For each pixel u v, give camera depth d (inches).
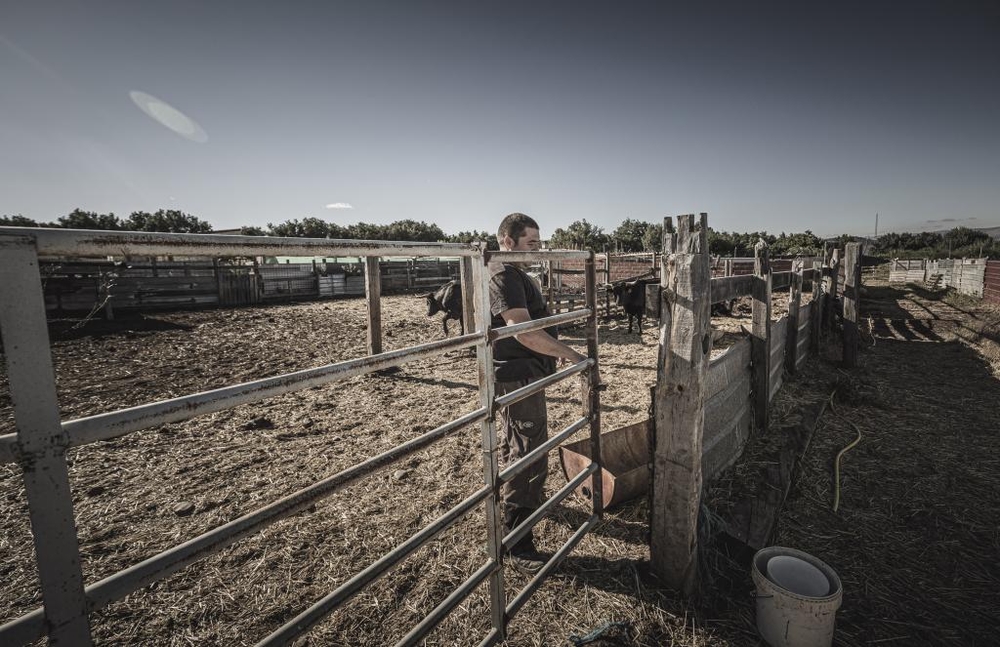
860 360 275.9
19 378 30.2
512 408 96.8
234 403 40.8
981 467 139.1
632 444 128.3
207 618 83.5
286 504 44.9
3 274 28.8
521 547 98.5
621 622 80.7
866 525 111.3
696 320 80.7
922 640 79.7
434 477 133.1
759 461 138.2
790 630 72.4
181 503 120.7
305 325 435.8
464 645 77.0
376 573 53.4
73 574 33.4
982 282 548.7
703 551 91.4
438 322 450.3
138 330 402.9
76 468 140.3
